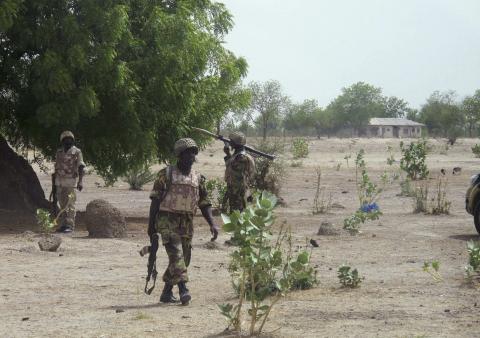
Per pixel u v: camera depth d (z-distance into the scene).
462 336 6.98
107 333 7.20
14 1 16.75
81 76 17.42
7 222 16.95
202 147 20.61
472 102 135.38
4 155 18.45
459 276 10.54
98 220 15.30
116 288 9.88
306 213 21.28
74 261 12.16
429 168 45.00
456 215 20.36
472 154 67.19
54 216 16.64
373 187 20.80
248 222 6.89
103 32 17.42
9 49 18.00
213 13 20.45
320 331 7.18
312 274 10.28
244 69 21.00
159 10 18.42
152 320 7.78
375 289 9.59
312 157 58.16
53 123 17.31
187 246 8.70
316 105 157.88
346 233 15.85
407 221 18.75
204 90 19.84
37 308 8.59
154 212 8.49
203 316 7.96
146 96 18.31
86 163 19.45
